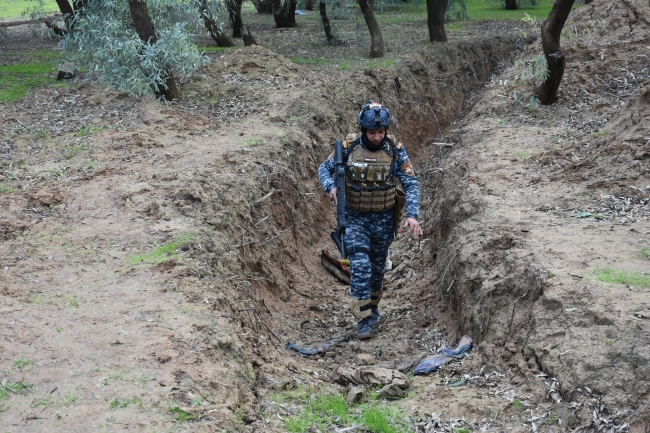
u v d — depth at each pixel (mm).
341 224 5871
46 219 6488
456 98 15633
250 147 8648
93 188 7199
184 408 3688
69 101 10891
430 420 4215
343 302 7383
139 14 11008
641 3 13328
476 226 6387
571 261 5164
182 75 12250
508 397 4316
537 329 4637
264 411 4207
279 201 8180
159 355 4141
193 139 9156
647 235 5637
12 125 9766
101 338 4344
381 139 5738
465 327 5664
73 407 3641
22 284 5145
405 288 7508
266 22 26984
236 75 12461
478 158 8633
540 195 6996
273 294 6938
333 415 4324
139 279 5266
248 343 4984
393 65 14438
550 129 9891
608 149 7465
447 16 25297
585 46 12469
